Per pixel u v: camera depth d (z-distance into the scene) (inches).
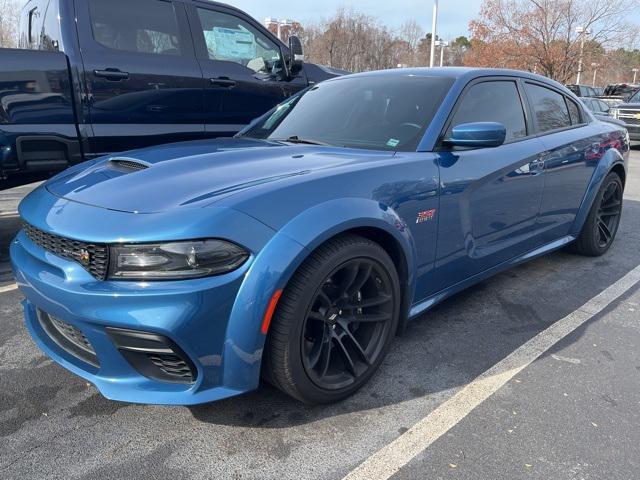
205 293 73.0
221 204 77.4
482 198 117.2
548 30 925.8
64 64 152.9
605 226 179.3
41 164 152.2
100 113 162.6
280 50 212.4
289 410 90.9
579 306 136.3
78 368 83.9
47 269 82.2
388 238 95.7
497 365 106.4
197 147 111.7
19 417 88.6
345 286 88.8
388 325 98.4
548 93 153.0
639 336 119.8
